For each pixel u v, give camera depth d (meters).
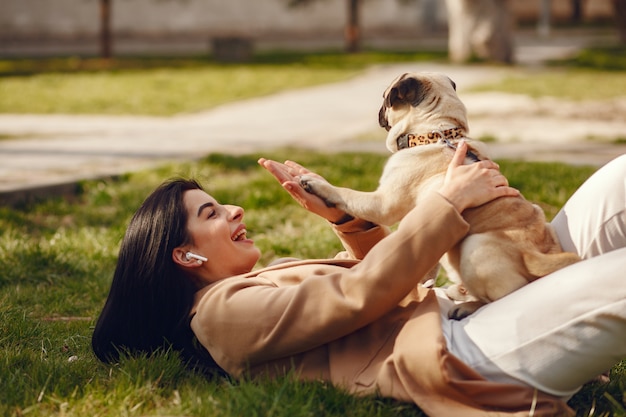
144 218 3.29
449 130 3.49
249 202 6.99
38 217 6.80
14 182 7.63
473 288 3.02
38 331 4.00
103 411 2.98
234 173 8.61
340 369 3.00
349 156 9.45
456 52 24.86
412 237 2.84
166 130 12.86
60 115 14.57
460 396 2.74
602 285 2.65
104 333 3.37
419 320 2.89
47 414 2.97
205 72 22.45
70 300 4.68
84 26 31.98
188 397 2.96
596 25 44.03
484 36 24.31
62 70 22.78
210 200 3.35
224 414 2.83
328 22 34.34
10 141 11.17
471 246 3.01
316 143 11.41
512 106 15.09
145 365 3.24
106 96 17.20
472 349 2.82
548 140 11.34
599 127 12.80
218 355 3.09
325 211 3.50
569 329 2.67
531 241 3.04
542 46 31.58
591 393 3.16
